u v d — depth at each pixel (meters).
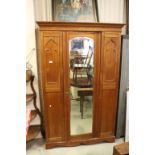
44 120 2.69
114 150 1.64
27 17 2.64
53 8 2.75
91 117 2.79
